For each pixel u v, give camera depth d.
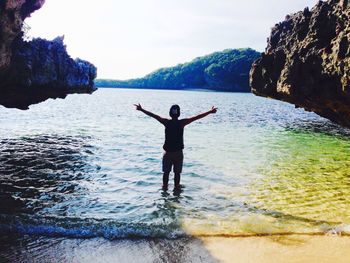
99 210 8.13
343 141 21.02
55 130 23.28
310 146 18.67
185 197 9.25
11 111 38.19
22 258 5.71
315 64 12.92
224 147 17.62
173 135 9.66
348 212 8.16
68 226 7.04
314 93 13.15
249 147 17.86
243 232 6.96
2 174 11.20
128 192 9.63
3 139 18.77
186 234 6.83
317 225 7.32
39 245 6.20
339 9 12.39
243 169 12.66
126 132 22.72
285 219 7.69
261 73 17.53
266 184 10.62
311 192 9.81
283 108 65.88
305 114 48.91
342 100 11.88
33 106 50.66
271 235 6.83
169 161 9.80
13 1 12.88
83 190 9.72
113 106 56.72
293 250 6.17
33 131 22.50
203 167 12.82
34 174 11.32
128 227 7.05
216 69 199.75
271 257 5.94
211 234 6.84
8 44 14.06
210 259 5.87
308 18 14.74
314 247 6.29
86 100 80.12
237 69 194.50
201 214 7.97
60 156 14.40
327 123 34.66
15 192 9.35
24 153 14.86
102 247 6.21
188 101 86.88
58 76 20.73
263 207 8.50
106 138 19.91
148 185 10.34
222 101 91.38
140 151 15.77
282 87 14.94
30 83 17.52
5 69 14.91
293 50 14.68
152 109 53.59
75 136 20.61
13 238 6.44
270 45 17.61
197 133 23.22
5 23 13.11
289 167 13.09
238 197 9.30
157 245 6.35
